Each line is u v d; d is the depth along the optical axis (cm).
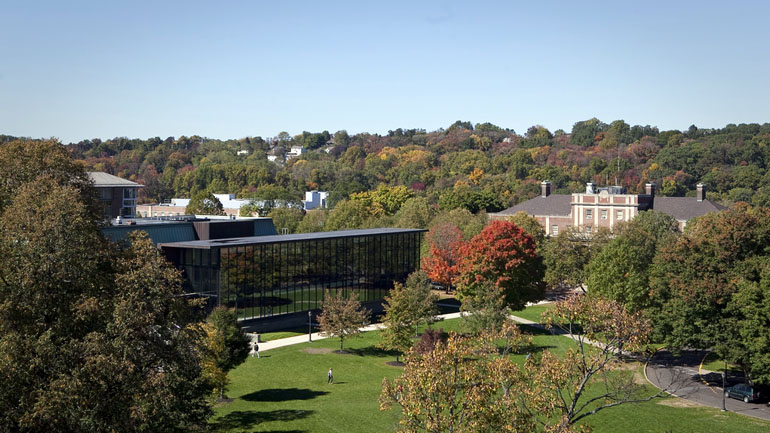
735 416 5706
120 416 3303
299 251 9469
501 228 9012
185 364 3688
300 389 6281
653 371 7144
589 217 15238
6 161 5100
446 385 3206
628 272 7825
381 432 4922
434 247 11556
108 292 3772
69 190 4062
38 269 3550
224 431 4903
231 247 8644
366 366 7288
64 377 3225
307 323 9550
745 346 6184
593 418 5506
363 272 10425
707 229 7200
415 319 7931
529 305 11012
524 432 3297
